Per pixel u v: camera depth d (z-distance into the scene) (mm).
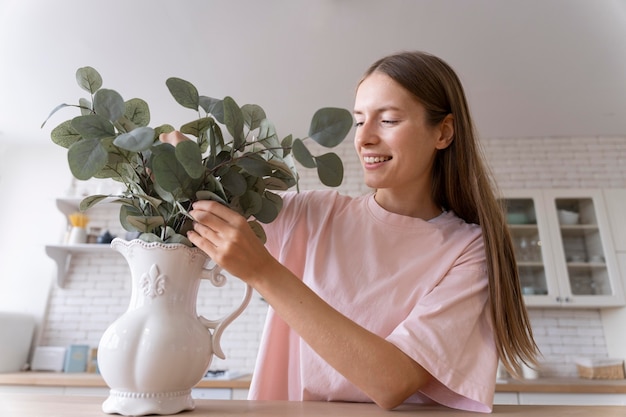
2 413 529
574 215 3303
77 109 3199
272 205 664
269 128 631
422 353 637
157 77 2764
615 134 3598
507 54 2535
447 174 973
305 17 2238
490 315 767
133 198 640
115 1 2152
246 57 2566
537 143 3643
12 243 3516
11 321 3055
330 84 2832
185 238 604
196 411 581
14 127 3449
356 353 586
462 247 864
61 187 3650
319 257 905
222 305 3336
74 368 3027
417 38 2387
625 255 3098
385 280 850
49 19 2285
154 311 572
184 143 524
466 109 947
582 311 3285
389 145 818
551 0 2111
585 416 584
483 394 637
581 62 2605
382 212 936
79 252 3498
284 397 883
